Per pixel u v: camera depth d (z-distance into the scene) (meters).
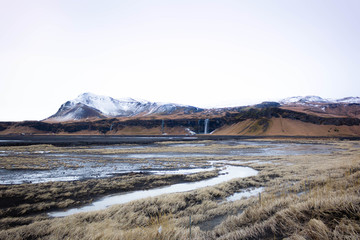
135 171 25.80
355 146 67.06
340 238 3.09
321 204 4.48
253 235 4.38
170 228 5.71
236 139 111.06
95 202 13.99
